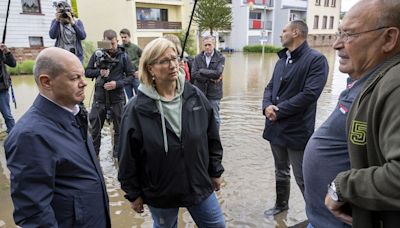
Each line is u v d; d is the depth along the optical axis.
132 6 21.47
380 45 1.23
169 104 1.98
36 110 1.61
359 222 1.17
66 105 1.72
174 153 1.97
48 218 1.52
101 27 23.27
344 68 1.50
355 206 1.17
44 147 1.53
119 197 3.47
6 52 5.15
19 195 1.50
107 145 5.13
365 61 1.30
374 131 1.12
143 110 1.96
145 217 3.08
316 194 1.68
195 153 2.02
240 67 16.52
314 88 2.65
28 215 1.50
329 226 1.63
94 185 1.75
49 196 1.54
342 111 1.52
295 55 2.79
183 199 2.05
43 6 16.14
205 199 2.15
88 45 15.25
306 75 2.70
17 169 1.49
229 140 5.24
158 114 1.95
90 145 1.83
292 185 3.70
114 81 4.32
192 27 25.22
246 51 30.31
